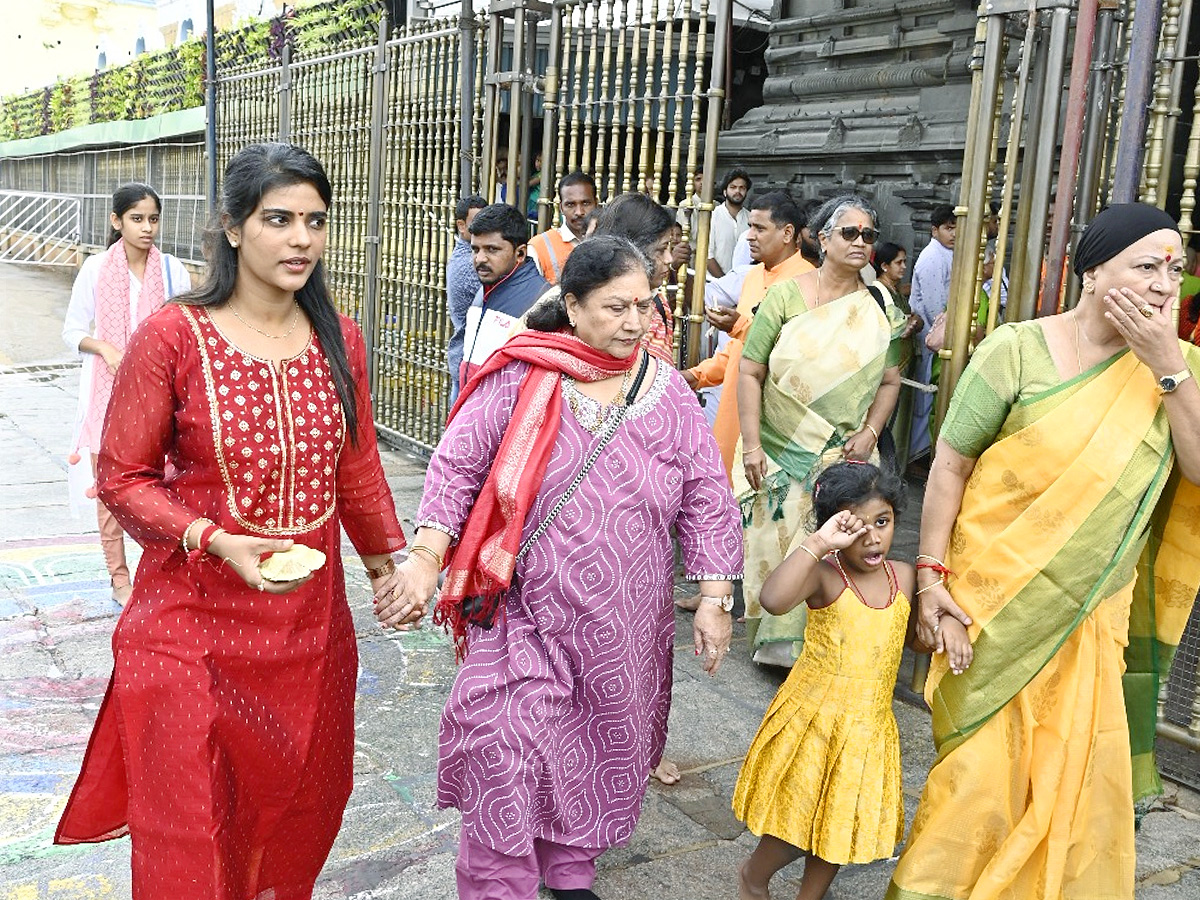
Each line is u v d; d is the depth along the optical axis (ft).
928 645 8.68
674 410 8.59
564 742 8.43
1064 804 8.04
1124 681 9.14
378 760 11.66
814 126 29.53
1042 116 11.61
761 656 13.96
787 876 9.95
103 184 63.46
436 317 23.94
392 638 15.03
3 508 20.49
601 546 8.23
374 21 32.24
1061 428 7.97
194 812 7.03
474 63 21.90
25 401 30.86
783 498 13.50
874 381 13.25
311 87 28.99
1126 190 10.65
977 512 8.38
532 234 20.42
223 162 35.32
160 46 69.36
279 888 7.92
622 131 23.94
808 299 13.50
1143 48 10.34
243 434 7.22
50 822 10.21
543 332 8.68
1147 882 9.97
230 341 7.24
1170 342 7.54
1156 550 8.84
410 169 24.40
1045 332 8.24
